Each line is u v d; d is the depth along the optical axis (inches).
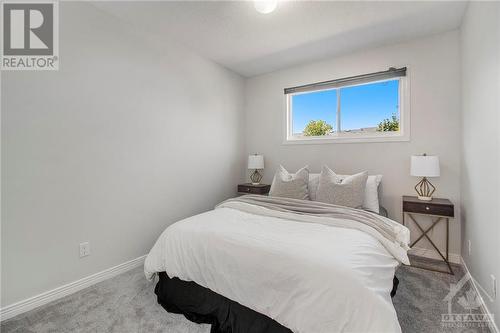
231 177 150.7
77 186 80.0
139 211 99.3
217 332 59.9
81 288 80.7
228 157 148.0
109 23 88.6
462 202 95.8
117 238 91.7
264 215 85.5
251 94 158.9
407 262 63.4
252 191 142.0
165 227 110.1
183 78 117.8
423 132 106.3
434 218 104.7
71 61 78.3
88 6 82.7
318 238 60.7
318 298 45.7
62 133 76.4
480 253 70.7
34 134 70.6
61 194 76.3
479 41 71.1
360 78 119.9
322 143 132.0
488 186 63.7
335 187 97.7
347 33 103.6
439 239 103.8
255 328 55.4
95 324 63.1
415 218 108.3
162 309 69.7
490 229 62.0
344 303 43.6
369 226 70.7
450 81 100.8
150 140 103.3
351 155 123.6
